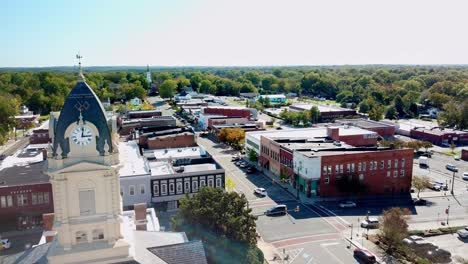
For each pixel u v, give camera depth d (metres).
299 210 89.06
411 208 91.12
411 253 67.12
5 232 79.62
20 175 86.81
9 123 164.75
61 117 32.84
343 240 73.62
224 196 56.38
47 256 32.88
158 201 89.88
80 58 34.16
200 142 162.12
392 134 165.38
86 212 33.69
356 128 145.62
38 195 81.00
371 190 100.88
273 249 69.88
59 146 32.41
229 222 53.44
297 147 109.44
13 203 80.00
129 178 87.69
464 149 137.50
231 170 121.75
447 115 188.38
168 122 163.00
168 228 79.31
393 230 69.44
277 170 115.38
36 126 187.62
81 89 33.50
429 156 140.00
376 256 67.44
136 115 181.88
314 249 69.94
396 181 102.56
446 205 93.19
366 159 99.75
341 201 95.38
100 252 33.50
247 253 52.78
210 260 52.00
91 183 33.31
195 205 55.41
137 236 39.84
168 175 89.94
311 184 97.81
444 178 114.25
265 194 99.56
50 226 49.91
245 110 196.62
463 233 74.94
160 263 35.34
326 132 133.50
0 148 150.50
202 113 198.62
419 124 192.62
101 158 33.28
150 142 123.94
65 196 32.84
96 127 33.12
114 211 34.19
